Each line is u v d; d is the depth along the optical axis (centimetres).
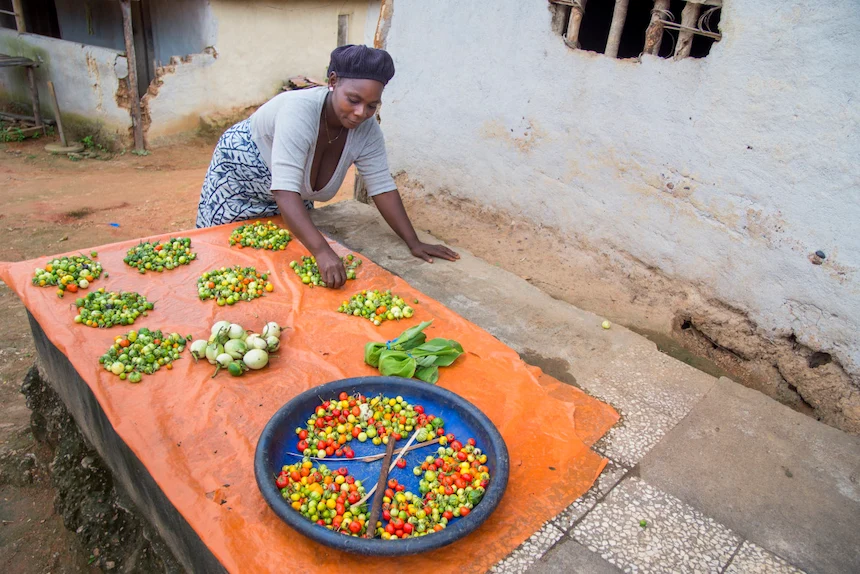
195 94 1192
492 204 494
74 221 802
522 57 436
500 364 305
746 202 351
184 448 243
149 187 959
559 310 379
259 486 212
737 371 375
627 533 226
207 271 370
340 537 194
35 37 1156
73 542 355
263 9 1235
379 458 246
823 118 311
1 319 591
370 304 340
